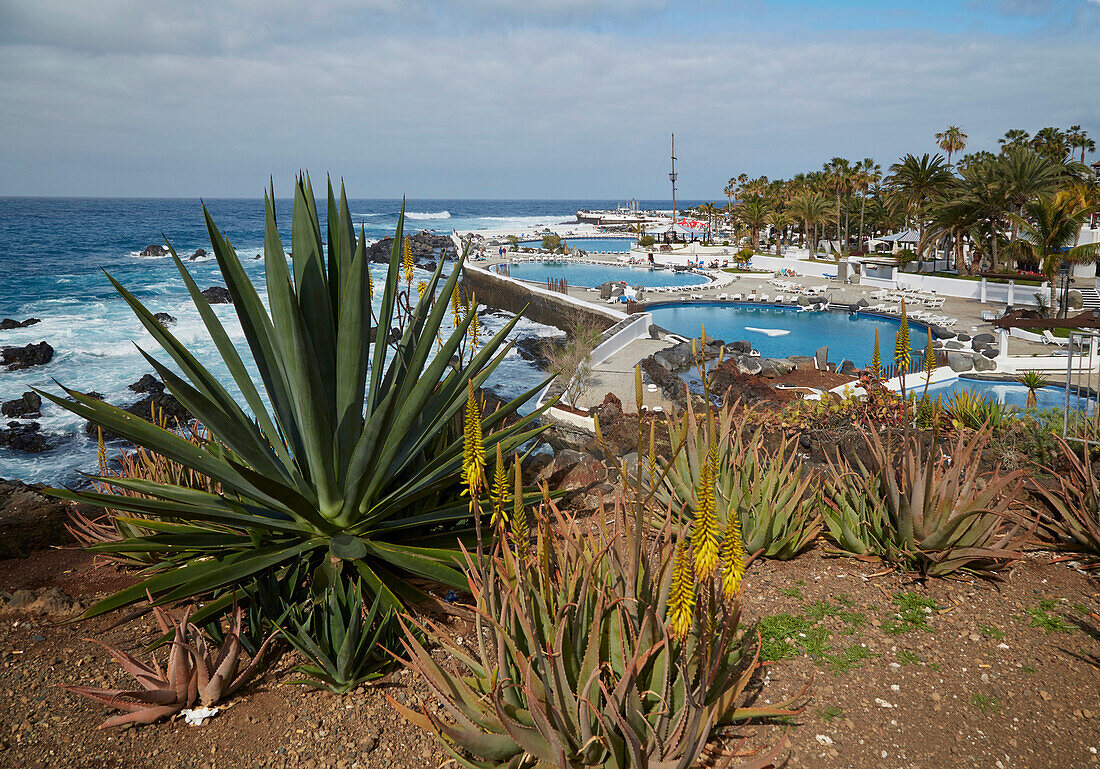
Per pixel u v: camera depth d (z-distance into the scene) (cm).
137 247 9206
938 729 345
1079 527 531
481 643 315
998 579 489
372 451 428
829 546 546
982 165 4891
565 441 1346
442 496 582
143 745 332
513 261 8350
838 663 396
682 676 288
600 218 18300
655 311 4444
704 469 240
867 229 8738
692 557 266
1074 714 354
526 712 301
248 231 12394
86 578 513
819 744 335
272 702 364
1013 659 399
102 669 396
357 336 437
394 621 411
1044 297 3741
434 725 303
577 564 338
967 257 6178
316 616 392
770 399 1997
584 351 2375
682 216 15788
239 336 3534
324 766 320
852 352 3069
